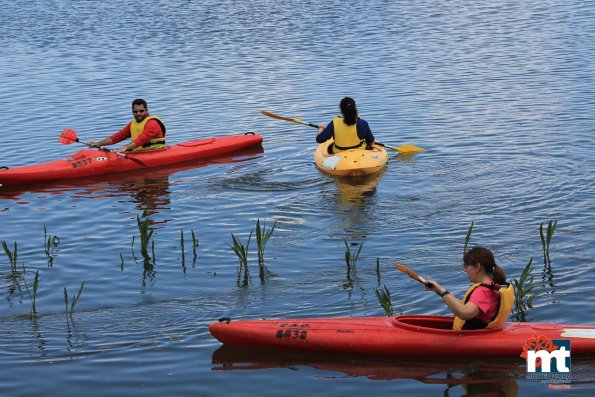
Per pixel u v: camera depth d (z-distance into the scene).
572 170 21.69
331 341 12.65
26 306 14.82
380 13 51.59
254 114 29.75
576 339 12.29
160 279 15.85
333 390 11.69
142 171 24.19
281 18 51.25
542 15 48.06
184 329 13.73
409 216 18.98
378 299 14.30
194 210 20.22
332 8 54.19
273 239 17.86
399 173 22.44
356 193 20.95
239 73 36.41
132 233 18.66
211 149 25.30
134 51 42.41
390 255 16.64
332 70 36.25
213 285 15.47
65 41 46.06
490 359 12.30
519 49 38.88
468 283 15.03
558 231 17.44
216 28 48.59
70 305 14.80
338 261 16.44
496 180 21.31
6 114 30.48
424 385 11.73
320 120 28.53
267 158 24.83
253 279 15.70
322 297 14.75
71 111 30.69
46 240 18.34
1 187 23.02
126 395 11.71
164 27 49.75
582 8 49.69
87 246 17.86
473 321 12.42
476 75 34.00
